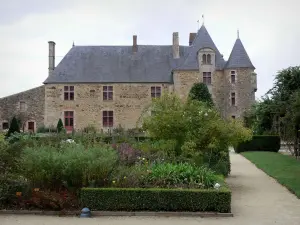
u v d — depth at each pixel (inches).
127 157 528.7
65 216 360.5
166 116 577.0
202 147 527.2
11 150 414.0
